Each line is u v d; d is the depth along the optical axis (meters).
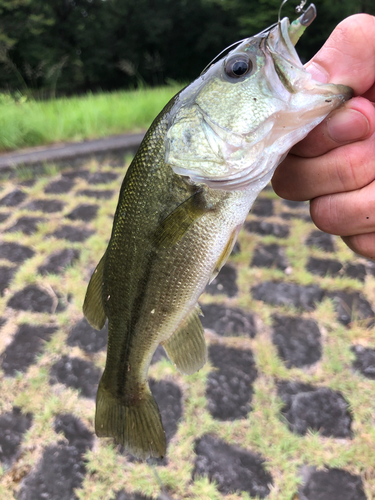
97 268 0.21
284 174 0.17
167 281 0.19
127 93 1.38
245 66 0.16
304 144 0.16
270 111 0.16
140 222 0.18
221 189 0.17
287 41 0.15
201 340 0.20
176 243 0.18
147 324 0.20
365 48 0.15
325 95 0.15
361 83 0.15
